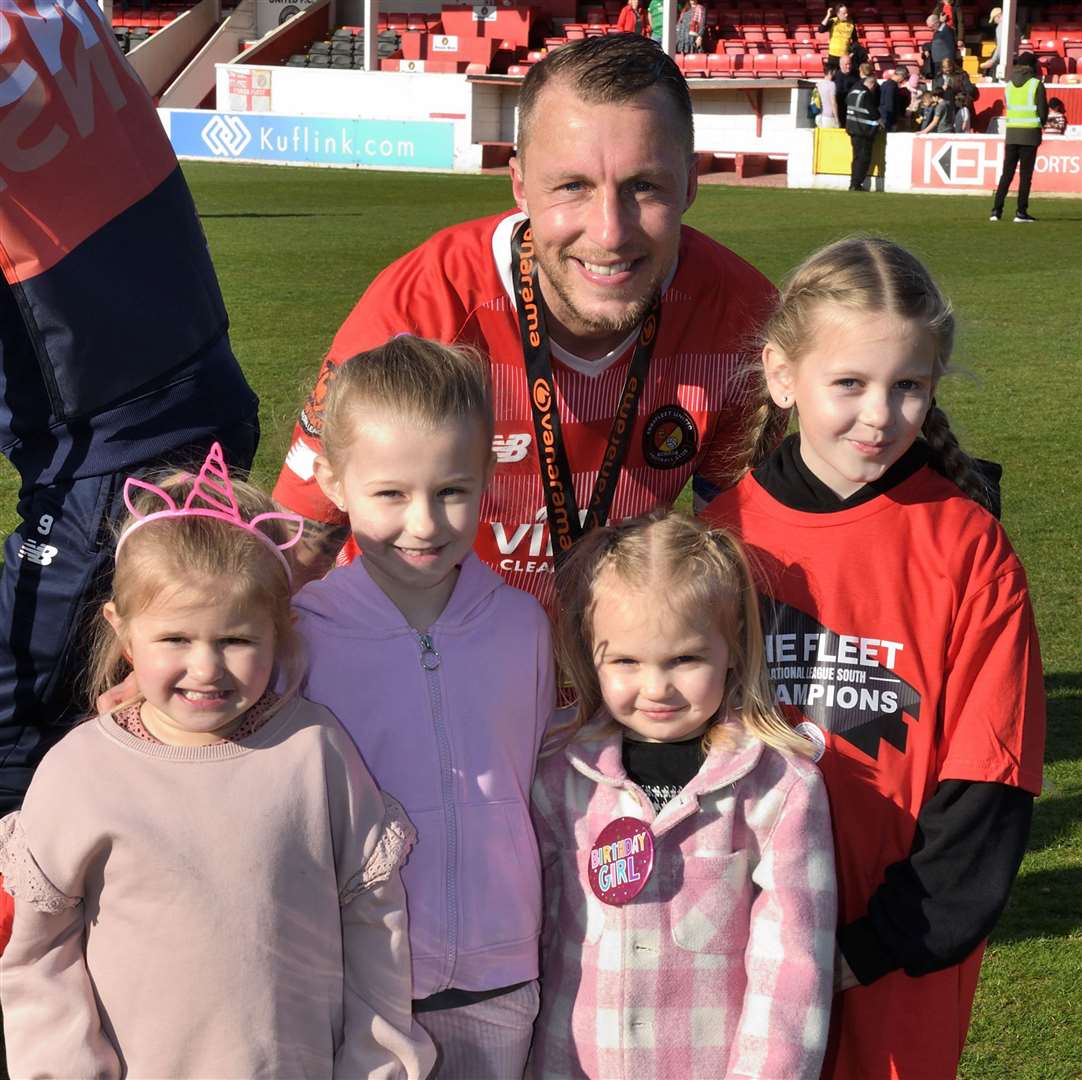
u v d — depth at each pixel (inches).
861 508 86.0
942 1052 82.2
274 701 80.9
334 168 1054.4
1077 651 190.2
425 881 82.4
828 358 82.8
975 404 330.0
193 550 76.1
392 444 80.4
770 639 86.4
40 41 100.1
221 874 76.4
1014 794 80.9
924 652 83.7
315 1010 78.7
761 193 873.5
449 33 1293.1
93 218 104.0
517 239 97.0
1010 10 1127.6
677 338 100.6
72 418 107.3
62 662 108.9
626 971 80.2
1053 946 125.5
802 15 1323.8
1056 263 556.4
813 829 80.8
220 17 1348.4
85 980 77.7
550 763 86.4
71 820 76.4
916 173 901.8
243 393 116.4
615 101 86.7
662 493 105.0
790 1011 77.4
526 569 105.0
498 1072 83.3
